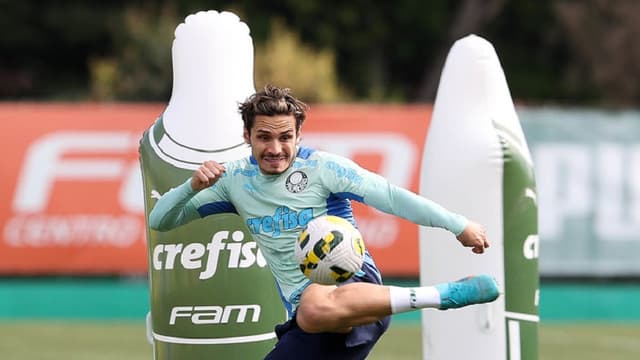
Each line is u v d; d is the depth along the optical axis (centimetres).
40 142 4978
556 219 5059
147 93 8538
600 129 5062
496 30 10219
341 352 1928
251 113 1938
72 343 4131
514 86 10012
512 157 2622
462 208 2625
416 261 4959
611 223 5059
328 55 8419
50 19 9994
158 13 9506
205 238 2436
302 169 1962
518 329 2634
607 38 9500
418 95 10156
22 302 5028
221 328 2448
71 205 4969
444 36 10094
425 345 2697
